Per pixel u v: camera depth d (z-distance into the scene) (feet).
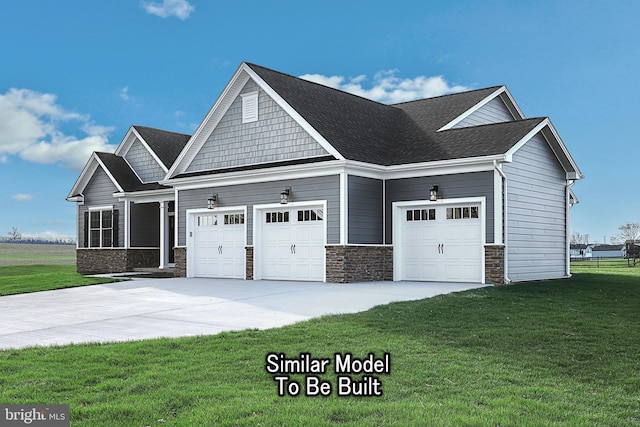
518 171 63.57
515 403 22.25
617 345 32.01
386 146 70.85
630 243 153.79
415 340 32.45
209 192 75.31
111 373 26.50
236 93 73.92
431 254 63.52
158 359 28.78
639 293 53.72
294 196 66.18
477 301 45.57
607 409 22.18
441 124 73.05
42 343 33.73
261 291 55.83
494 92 79.36
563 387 24.75
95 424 20.34
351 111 75.97
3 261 148.15
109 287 63.00
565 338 33.27
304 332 34.42
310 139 66.49
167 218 88.28
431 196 62.03
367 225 64.39
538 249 67.31
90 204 97.40
